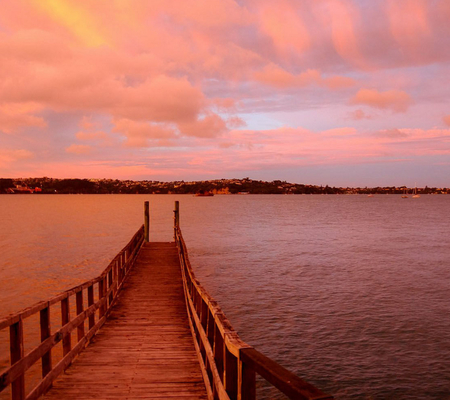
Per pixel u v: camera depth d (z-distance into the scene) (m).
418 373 10.51
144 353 6.50
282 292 18.02
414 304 16.20
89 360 6.13
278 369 1.99
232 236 42.41
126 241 36.84
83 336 6.74
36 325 13.14
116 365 5.90
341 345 12.12
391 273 22.45
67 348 5.80
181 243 14.74
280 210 106.81
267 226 55.59
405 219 71.69
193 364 5.96
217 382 3.55
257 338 12.58
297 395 1.63
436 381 10.12
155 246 21.25
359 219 71.25
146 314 9.27
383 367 10.81
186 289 9.98
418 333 13.05
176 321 8.68
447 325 13.77
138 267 15.46
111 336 7.52
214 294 17.61
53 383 5.15
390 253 30.28
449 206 138.25
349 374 10.45
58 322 13.35
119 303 10.31
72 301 16.12
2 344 11.19
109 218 71.62
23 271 22.23
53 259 26.41
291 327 13.53
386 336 12.80
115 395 4.77
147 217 23.12
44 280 19.91
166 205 142.75
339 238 40.78
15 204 155.75
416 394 9.55
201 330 5.64
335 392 9.66
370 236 42.91
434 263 25.80
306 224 59.44
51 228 50.59
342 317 14.57
